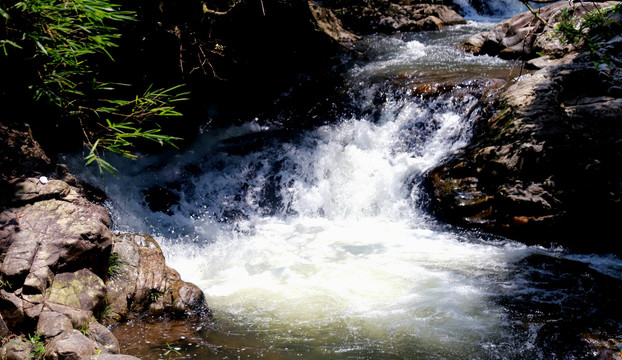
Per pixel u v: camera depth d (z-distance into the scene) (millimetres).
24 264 3109
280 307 4105
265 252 5359
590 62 6473
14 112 4457
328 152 6867
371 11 12250
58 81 4117
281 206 6555
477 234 5414
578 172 5211
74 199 3758
